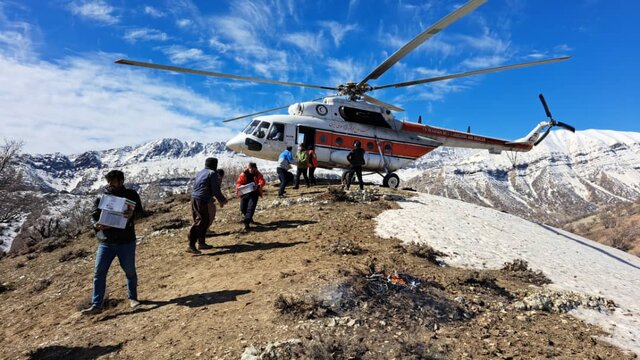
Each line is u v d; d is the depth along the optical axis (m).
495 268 8.76
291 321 5.16
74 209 83.38
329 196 13.80
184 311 5.85
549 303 6.69
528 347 5.09
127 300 6.73
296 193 15.43
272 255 8.27
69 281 8.81
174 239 10.69
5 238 65.50
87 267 9.72
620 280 9.57
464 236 10.90
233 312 5.60
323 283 6.18
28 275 10.16
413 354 4.51
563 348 5.18
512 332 5.52
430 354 4.61
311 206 13.04
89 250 11.65
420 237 10.09
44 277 9.63
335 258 7.81
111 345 5.07
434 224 11.55
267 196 15.62
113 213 6.03
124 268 6.32
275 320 5.20
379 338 4.84
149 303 6.41
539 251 10.97
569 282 8.40
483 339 5.21
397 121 19.02
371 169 18.34
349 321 5.17
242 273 7.28
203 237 9.20
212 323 5.33
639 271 11.90
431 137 19.70
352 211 12.33
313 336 4.75
